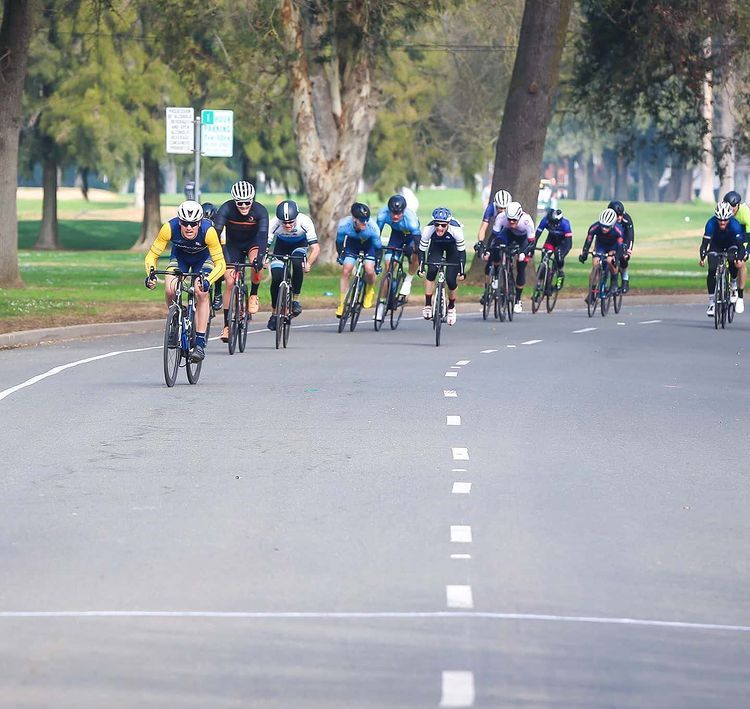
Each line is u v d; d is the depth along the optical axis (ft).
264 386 184.65
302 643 74.79
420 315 323.16
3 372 199.52
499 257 306.96
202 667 70.64
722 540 101.04
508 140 426.51
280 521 105.09
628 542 99.66
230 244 222.69
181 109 327.06
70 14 507.71
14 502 111.14
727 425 157.38
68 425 149.89
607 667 71.51
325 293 372.79
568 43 505.25
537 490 117.91
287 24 449.06
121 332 273.13
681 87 478.18
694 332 287.48
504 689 67.77
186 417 156.35
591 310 327.88
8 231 362.33
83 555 94.07
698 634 77.82
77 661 71.46
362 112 481.87
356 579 88.33
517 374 202.80
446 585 87.10
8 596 83.82
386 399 173.06
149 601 82.84
